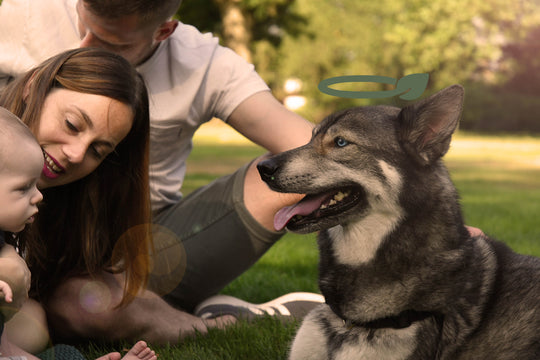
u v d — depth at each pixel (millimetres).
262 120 3705
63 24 3539
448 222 2895
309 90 36219
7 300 2105
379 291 2838
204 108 3758
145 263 3215
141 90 2926
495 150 25266
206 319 3635
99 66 2727
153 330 3242
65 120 2654
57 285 3123
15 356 2309
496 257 2986
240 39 33562
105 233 3170
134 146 3068
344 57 37562
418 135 2986
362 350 2785
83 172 2830
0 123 2258
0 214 2258
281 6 35000
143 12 2959
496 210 8969
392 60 38156
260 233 3693
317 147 3178
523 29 39469
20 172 2266
